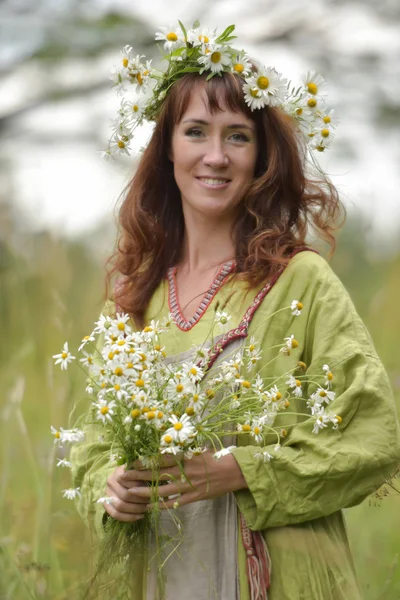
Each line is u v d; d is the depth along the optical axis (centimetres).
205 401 344
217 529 364
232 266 386
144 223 412
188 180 389
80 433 351
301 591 354
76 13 859
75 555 428
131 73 400
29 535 509
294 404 365
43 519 484
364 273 869
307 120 396
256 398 346
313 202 405
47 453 533
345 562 366
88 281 726
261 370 363
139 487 358
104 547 367
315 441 353
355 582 367
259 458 353
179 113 388
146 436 349
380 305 716
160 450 338
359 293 800
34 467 503
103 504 369
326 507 354
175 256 410
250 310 372
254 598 354
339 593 358
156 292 405
